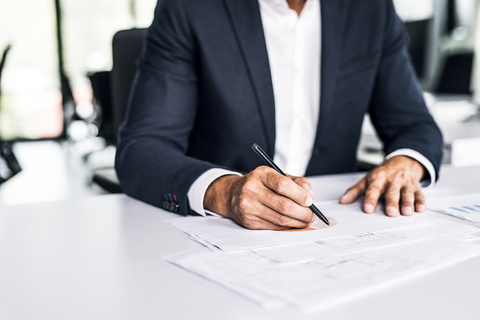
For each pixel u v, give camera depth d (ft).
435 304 1.31
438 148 3.39
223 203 2.31
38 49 22.26
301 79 3.98
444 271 1.56
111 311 1.31
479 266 1.61
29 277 1.58
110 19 23.22
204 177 2.46
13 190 13.01
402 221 2.22
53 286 1.50
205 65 3.56
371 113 4.37
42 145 21.66
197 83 3.71
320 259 1.66
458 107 8.57
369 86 4.01
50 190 12.97
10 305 1.36
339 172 4.16
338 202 2.72
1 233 2.11
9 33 21.77
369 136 5.71
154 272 1.60
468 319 1.23
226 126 3.68
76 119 19.58
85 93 22.94
